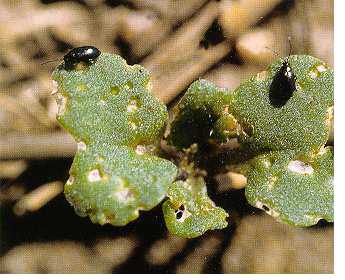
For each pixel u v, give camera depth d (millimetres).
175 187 58
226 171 61
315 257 75
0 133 77
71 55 56
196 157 62
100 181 54
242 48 79
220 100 58
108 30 80
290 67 57
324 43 79
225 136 59
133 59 79
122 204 54
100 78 57
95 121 56
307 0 79
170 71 78
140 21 80
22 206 76
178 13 80
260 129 58
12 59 80
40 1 81
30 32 80
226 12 79
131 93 57
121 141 56
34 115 78
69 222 76
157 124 58
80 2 81
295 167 57
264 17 79
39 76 80
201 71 78
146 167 55
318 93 57
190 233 57
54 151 74
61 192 75
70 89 56
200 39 79
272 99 57
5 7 81
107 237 76
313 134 57
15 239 76
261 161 58
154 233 76
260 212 76
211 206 59
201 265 75
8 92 79
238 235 76
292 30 79
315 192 57
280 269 75
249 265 75
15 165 75
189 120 60
